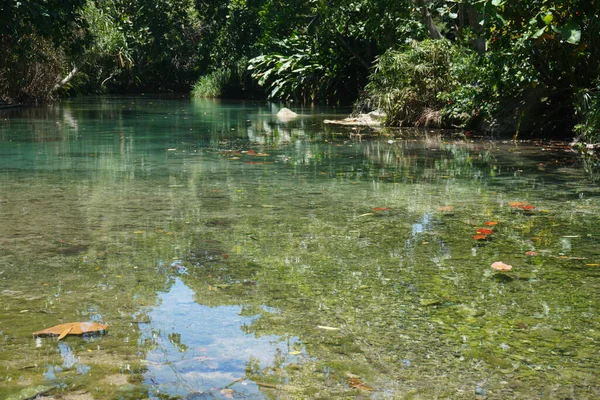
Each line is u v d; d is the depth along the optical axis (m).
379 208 4.17
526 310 2.34
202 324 2.19
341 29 20.34
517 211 4.11
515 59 9.05
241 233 3.49
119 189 4.86
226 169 6.02
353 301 2.43
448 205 4.30
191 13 33.94
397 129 11.22
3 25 15.02
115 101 21.30
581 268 2.87
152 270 2.82
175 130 10.67
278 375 1.82
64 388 1.71
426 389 1.74
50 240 3.31
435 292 2.54
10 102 18.25
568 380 1.80
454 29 15.16
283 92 23.42
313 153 7.45
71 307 2.34
